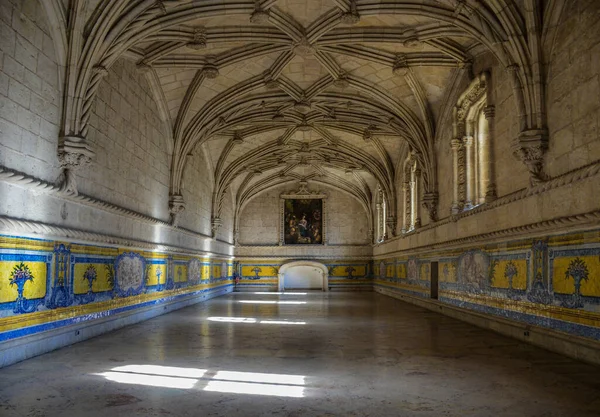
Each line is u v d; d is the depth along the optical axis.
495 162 12.02
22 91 8.24
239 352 8.85
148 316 14.59
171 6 10.87
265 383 6.57
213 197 24.62
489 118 12.14
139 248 13.86
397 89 16.56
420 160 17.88
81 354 8.65
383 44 13.95
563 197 8.70
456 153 14.94
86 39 9.61
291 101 18.53
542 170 9.55
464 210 14.38
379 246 29.30
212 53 14.48
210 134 18.36
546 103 9.45
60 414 5.20
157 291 15.64
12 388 6.27
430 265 17.97
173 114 16.61
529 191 9.83
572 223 8.26
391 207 25.09
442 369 7.46
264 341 10.14
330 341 10.16
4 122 7.75
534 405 5.59
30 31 8.50
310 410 5.37
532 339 9.77
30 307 8.38
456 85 14.80
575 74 8.49
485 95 12.94
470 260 13.49
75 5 9.38
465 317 13.72
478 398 5.86
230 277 30.94
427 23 12.50
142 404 5.57
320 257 32.41
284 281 33.94
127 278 12.93
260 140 23.81
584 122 8.21
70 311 9.80
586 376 7.01
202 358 8.28
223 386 6.40
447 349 9.23
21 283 8.11
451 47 13.17
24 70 8.31
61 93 9.48
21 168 8.20
